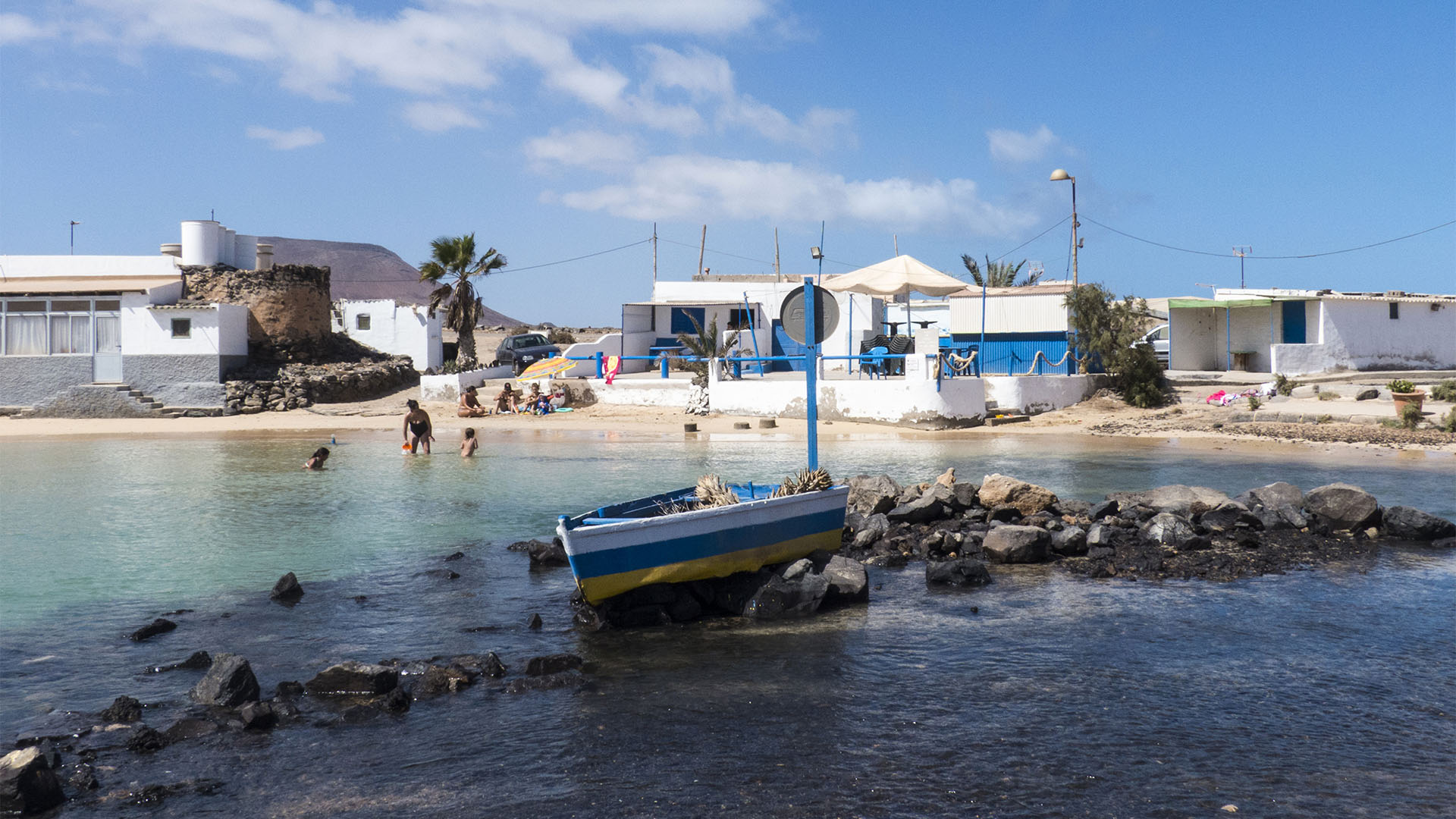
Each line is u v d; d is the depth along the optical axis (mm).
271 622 10398
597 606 10242
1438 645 9617
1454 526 14812
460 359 47250
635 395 39656
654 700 8125
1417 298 44219
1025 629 10188
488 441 29953
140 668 8891
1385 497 17906
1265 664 9062
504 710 7895
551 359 43812
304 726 7527
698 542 10766
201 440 31141
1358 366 42031
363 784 6539
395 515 16719
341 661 9156
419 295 139125
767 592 10812
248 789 6480
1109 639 9859
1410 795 6340
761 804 6223
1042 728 7484
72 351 42531
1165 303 53500
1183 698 8156
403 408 40719
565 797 6336
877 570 13070
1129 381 35781
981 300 39469
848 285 31094
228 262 48312
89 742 7188
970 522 15086
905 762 6859
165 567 12852
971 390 33031
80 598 11328
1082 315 36844
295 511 17078
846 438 29609
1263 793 6367
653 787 6477
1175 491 16125
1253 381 38062
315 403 41938
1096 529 14125
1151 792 6387
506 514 16766
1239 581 12289
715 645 9680
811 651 9492
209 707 7867
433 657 9234
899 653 9406
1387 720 7660
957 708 7918
